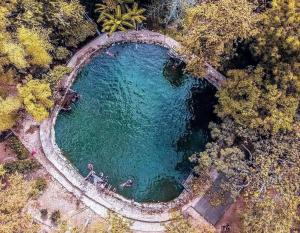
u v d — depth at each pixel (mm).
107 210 42781
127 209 43062
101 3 49438
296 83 37969
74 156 45625
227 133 40500
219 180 43312
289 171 36812
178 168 45875
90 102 48562
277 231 35000
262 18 38062
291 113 38406
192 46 40906
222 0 39250
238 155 38750
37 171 43906
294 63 38156
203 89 49656
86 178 44281
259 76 39969
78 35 47875
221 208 42875
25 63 40812
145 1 50000
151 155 46438
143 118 48250
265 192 36625
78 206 42750
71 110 47844
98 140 46719
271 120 37594
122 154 46281
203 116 48375
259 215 36312
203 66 44219
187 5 46312
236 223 42250
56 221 41312
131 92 49562
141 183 45000
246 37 38656
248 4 39688
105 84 49688
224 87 42031
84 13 47531
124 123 47844
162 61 51219
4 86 44656
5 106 40469
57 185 43531
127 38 51375
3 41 40281
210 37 38844
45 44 43562
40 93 41906
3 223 35281
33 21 42656
